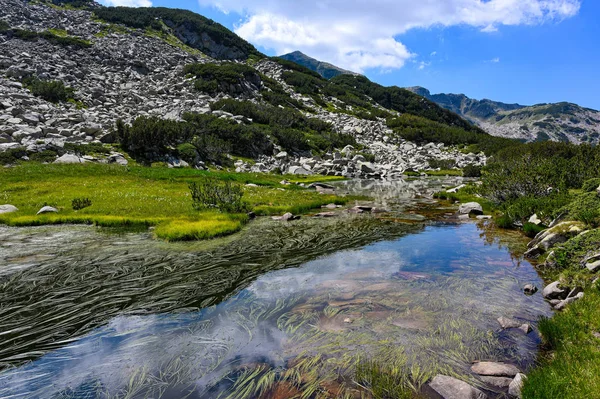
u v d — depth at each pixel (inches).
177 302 328.5
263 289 358.9
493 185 925.2
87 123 2048.5
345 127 3959.2
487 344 245.9
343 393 194.5
